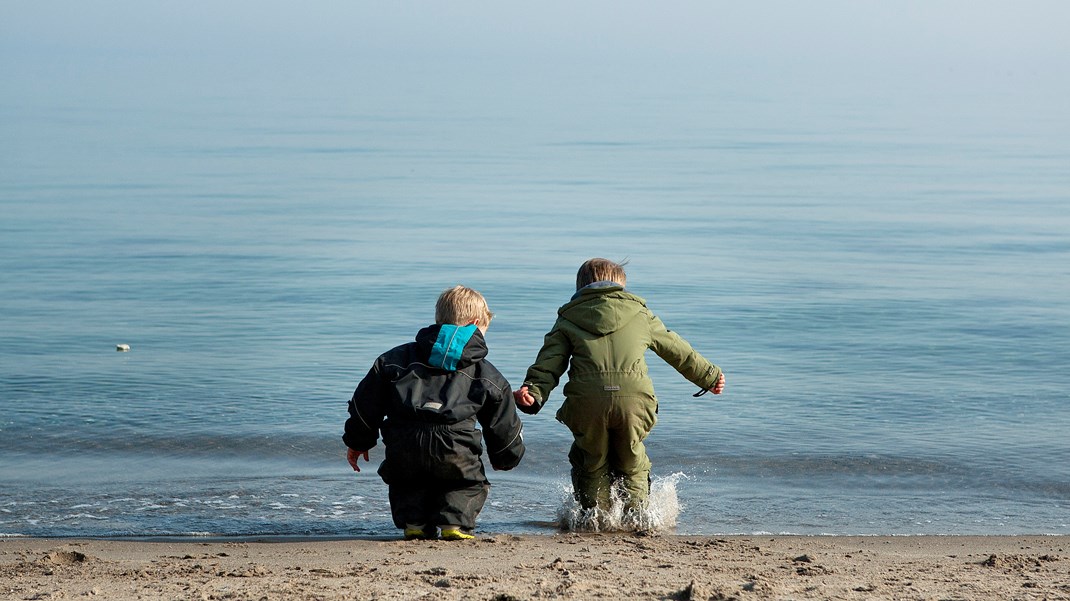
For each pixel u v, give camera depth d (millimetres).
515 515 6137
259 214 24500
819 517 6176
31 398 9148
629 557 4734
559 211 25172
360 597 3795
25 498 6395
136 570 4363
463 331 5398
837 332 12305
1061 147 46844
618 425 5691
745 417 8625
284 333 12242
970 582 4152
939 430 8289
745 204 26703
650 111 84625
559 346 5801
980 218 23719
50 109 79500
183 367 10461
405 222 23125
